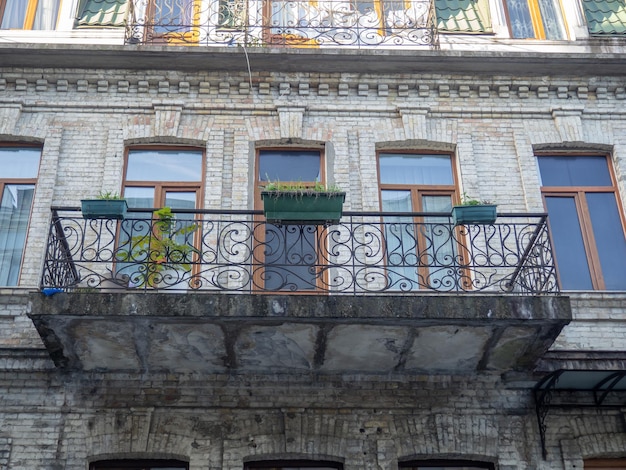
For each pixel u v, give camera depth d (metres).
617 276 10.23
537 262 8.83
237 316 7.72
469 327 8.06
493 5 12.05
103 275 8.48
